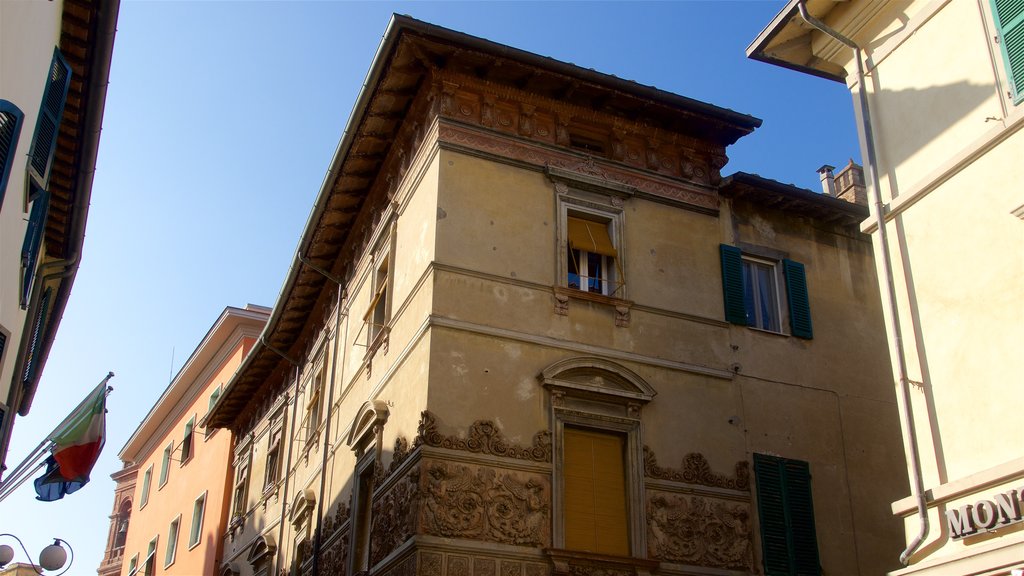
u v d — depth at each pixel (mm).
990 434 11344
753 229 21703
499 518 16453
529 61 19484
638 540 17234
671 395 18859
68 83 15492
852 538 19219
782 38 15273
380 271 22391
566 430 17844
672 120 21281
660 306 19656
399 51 19219
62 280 20391
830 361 20953
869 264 22797
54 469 17703
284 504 27312
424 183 19578
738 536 18172
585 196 20016
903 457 20609
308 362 29062
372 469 19578
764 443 19328
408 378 18188
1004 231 11680
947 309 12258
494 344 17812
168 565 39781
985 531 10883
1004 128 11773
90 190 18406
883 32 14234
